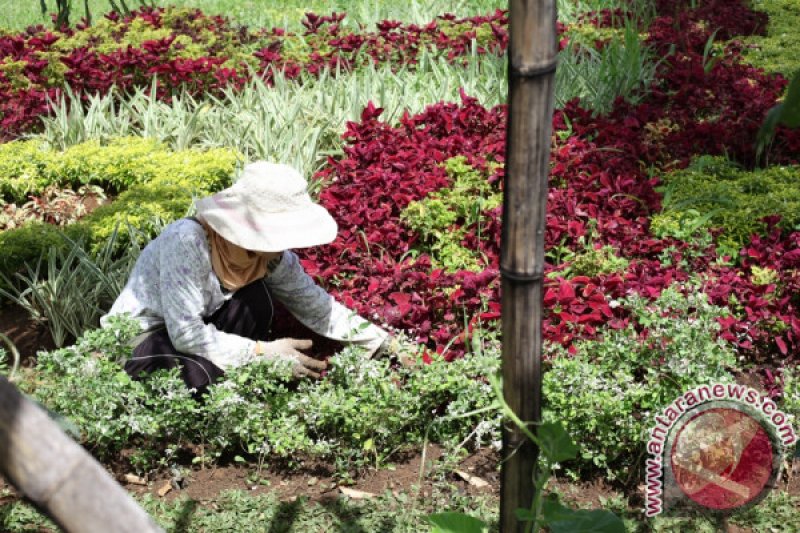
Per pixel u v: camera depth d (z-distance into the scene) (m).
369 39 8.14
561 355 4.06
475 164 5.67
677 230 5.17
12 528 3.55
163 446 4.00
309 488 3.82
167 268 3.92
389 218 5.34
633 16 8.86
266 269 4.18
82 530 1.31
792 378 4.22
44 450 1.29
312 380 4.20
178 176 5.91
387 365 4.05
